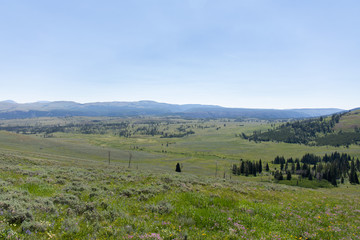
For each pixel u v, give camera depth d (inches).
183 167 6934.1
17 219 264.5
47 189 479.2
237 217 379.9
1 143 6815.9
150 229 289.9
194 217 357.4
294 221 406.3
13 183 497.0
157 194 537.3
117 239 250.4
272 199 666.2
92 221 303.6
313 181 5516.7
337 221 453.4
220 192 649.0
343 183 5693.9
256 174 6643.7
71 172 830.5
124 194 511.2
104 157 7485.2
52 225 268.7
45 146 7662.4
